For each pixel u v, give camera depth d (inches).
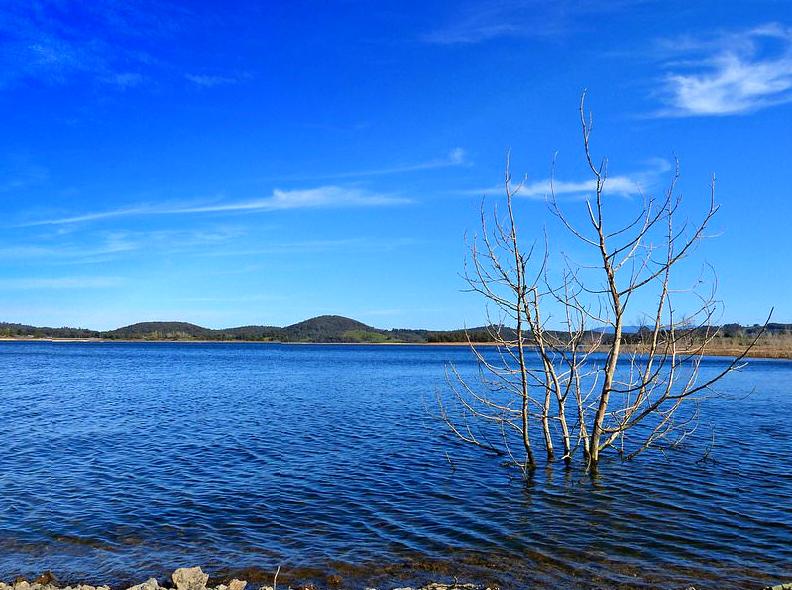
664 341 636.7
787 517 498.3
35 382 1941.4
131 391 1641.2
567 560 410.0
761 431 940.0
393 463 697.0
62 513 505.4
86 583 372.2
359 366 3270.2
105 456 737.6
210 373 2527.1
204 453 756.6
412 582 375.9
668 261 574.2
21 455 744.3
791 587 353.1
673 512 512.1
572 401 1334.9
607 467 671.1
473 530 467.5
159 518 493.0
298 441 842.8
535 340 644.1
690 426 994.1
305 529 468.1
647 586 368.8
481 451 767.7
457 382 2006.6
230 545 434.0
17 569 391.5
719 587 366.6
